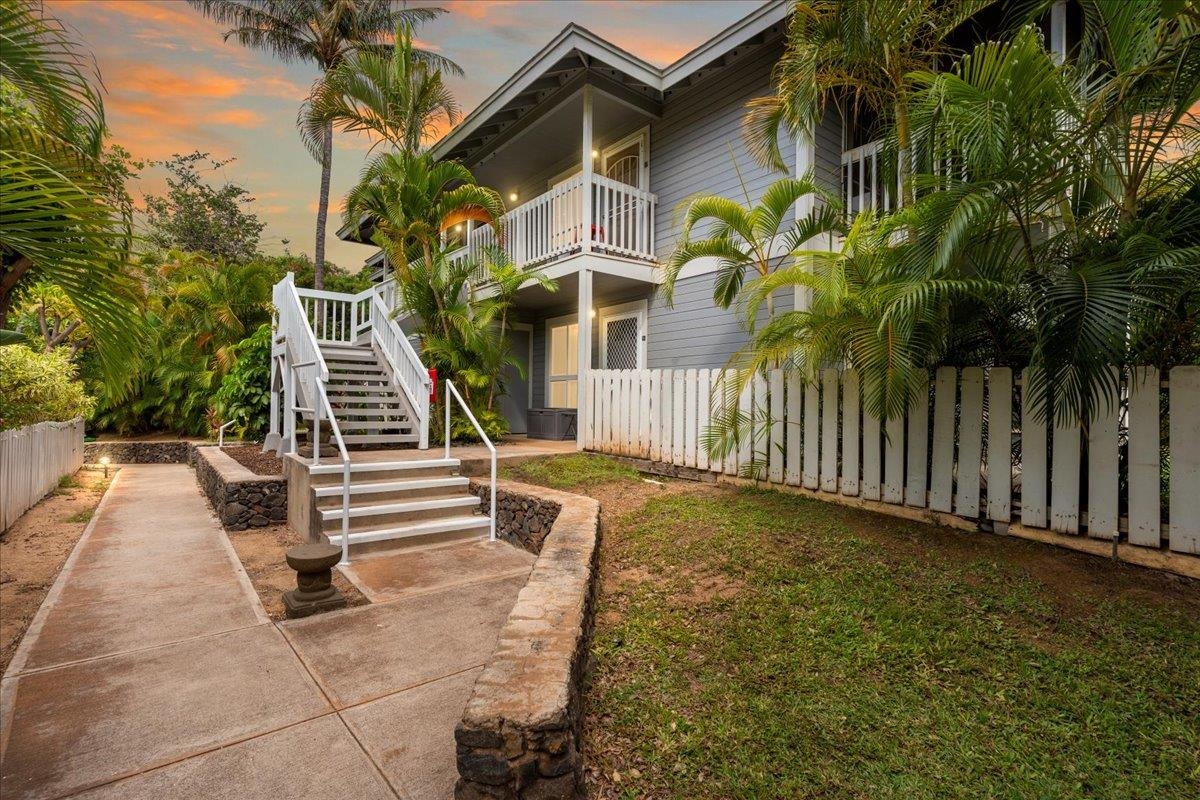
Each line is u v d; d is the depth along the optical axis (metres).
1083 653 2.63
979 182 3.42
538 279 8.98
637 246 9.27
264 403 11.22
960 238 3.39
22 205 2.02
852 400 5.02
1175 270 3.08
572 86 9.01
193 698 2.54
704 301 8.91
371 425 7.89
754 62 8.20
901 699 2.43
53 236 2.11
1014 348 4.12
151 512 6.78
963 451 4.30
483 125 10.70
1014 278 3.75
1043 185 3.51
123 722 2.34
